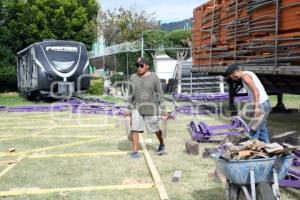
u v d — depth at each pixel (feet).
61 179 24.49
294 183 20.62
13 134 39.78
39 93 71.05
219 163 17.03
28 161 28.78
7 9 105.50
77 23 112.06
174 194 21.43
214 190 21.95
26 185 23.43
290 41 29.91
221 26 43.91
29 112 58.03
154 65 90.84
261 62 34.35
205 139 34.06
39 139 36.88
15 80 101.40
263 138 23.80
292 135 28.91
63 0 110.83
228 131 35.78
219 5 44.06
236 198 17.35
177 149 31.73
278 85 41.42
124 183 23.41
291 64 30.68
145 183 23.18
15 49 106.11
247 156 16.58
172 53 93.91
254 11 35.09
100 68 123.24
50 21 109.50
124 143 34.60
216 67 46.19
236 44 39.42
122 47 90.58
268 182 16.67
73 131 41.24
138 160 28.55
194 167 26.48
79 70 69.46
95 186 22.94
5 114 56.03
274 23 31.76
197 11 52.90
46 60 68.08
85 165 27.50
